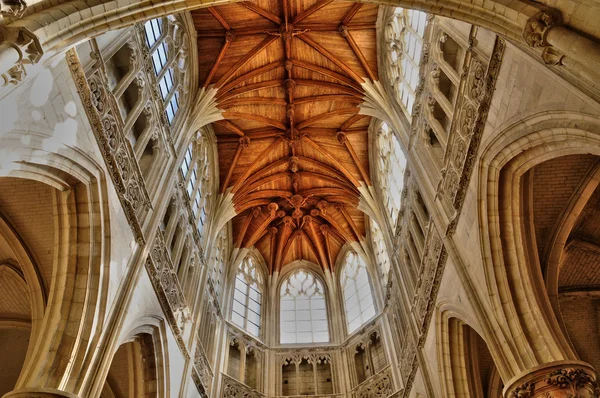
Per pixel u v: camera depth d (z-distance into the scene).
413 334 16.14
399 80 18.28
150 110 13.73
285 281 26.88
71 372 8.90
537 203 11.07
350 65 20.30
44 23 6.94
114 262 10.47
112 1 7.96
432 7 8.37
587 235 12.57
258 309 25.05
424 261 14.99
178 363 14.52
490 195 10.41
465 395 12.96
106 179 10.40
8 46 6.37
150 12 8.64
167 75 16.23
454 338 13.41
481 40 10.40
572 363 8.37
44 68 7.94
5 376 14.16
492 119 10.05
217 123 22.06
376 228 24.47
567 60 6.52
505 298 9.94
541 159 9.40
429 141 14.52
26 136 7.90
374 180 23.16
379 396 19.22
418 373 15.91
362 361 21.61
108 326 10.00
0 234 11.02
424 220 15.15
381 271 23.25
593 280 13.40
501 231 10.38
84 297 9.61
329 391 21.16
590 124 7.46
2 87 6.78
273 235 26.61
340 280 26.34
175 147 15.83
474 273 10.91
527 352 9.25
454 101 12.33
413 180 16.30
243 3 18.41
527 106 8.72
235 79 20.20
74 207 9.91
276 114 22.42
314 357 22.34
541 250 11.12
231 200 22.97
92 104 9.95
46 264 11.12
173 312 14.31
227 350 20.80
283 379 21.77
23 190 10.77
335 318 24.44
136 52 12.80
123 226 11.12
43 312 10.66
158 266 13.39
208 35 19.20
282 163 24.08
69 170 9.38
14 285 12.82
